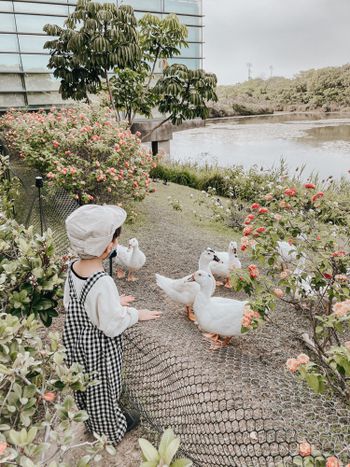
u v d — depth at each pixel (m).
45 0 10.79
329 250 2.40
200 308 2.58
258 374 2.25
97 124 5.14
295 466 1.49
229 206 6.16
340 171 10.94
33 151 5.30
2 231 2.44
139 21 8.76
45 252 2.19
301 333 2.84
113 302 1.53
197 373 2.12
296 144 15.88
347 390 1.81
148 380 2.08
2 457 1.16
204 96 8.56
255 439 1.75
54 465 1.20
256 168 8.68
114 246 1.60
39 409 1.98
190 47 13.35
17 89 11.36
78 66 8.20
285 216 2.56
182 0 12.71
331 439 1.61
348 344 1.31
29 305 2.11
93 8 7.29
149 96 9.26
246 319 1.82
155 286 3.60
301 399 1.93
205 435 1.78
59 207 4.11
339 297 2.13
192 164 10.98
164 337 2.52
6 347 1.53
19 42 10.89
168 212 6.33
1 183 5.27
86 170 4.97
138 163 5.47
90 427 1.83
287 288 2.26
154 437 1.90
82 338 1.59
